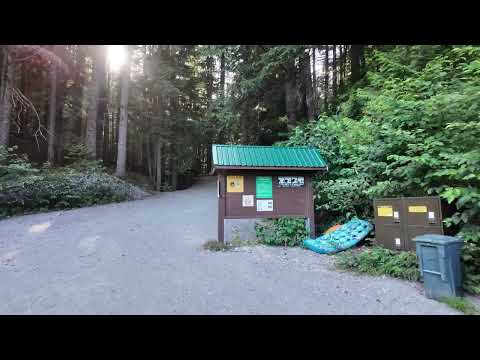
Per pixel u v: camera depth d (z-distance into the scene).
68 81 20.97
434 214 5.19
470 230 4.61
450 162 5.10
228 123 14.91
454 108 5.50
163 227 8.69
